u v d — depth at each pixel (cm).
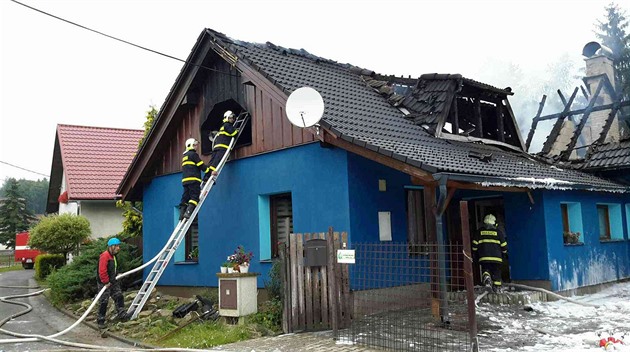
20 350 859
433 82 1386
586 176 1447
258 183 1198
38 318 1228
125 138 2811
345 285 902
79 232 2069
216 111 1363
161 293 1427
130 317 1077
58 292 1388
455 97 1366
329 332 885
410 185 1139
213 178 1220
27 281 2169
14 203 5244
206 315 1015
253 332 902
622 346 692
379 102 1366
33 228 2109
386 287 955
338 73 1500
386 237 1059
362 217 1021
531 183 1049
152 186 1523
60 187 3025
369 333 820
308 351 757
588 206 1344
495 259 1115
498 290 1111
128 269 1510
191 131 1400
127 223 1862
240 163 1248
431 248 880
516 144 1612
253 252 1191
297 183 1111
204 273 1313
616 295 1209
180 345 857
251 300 984
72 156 2520
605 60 1870
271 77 1130
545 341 757
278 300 1004
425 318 871
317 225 1060
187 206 1195
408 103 1384
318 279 933
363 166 1042
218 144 1236
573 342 743
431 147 1101
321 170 1063
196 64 1324
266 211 1202
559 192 1238
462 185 913
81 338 980
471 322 650
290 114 980
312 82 1259
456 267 912
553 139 1744
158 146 1460
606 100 1828
